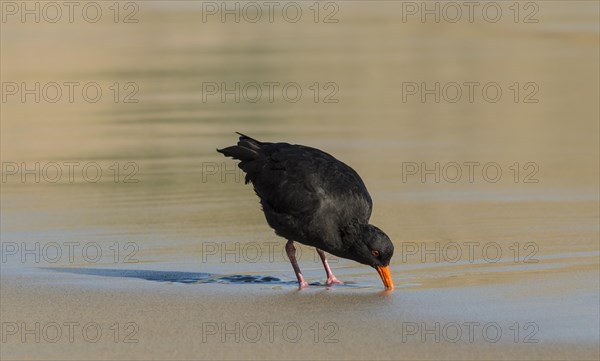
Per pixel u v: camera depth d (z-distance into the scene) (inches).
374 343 402.6
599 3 1790.1
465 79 1153.4
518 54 1321.4
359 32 1541.6
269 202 506.3
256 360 386.0
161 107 1021.8
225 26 1619.1
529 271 507.5
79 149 848.3
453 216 629.9
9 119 989.8
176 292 486.0
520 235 580.1
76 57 1342.3
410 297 469.4
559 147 836.6
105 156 820.0
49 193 708.7
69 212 652.1
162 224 618.2
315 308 455.5
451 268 518.9
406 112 986.7
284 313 447.8
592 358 378.9
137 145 857.5
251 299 472.7
